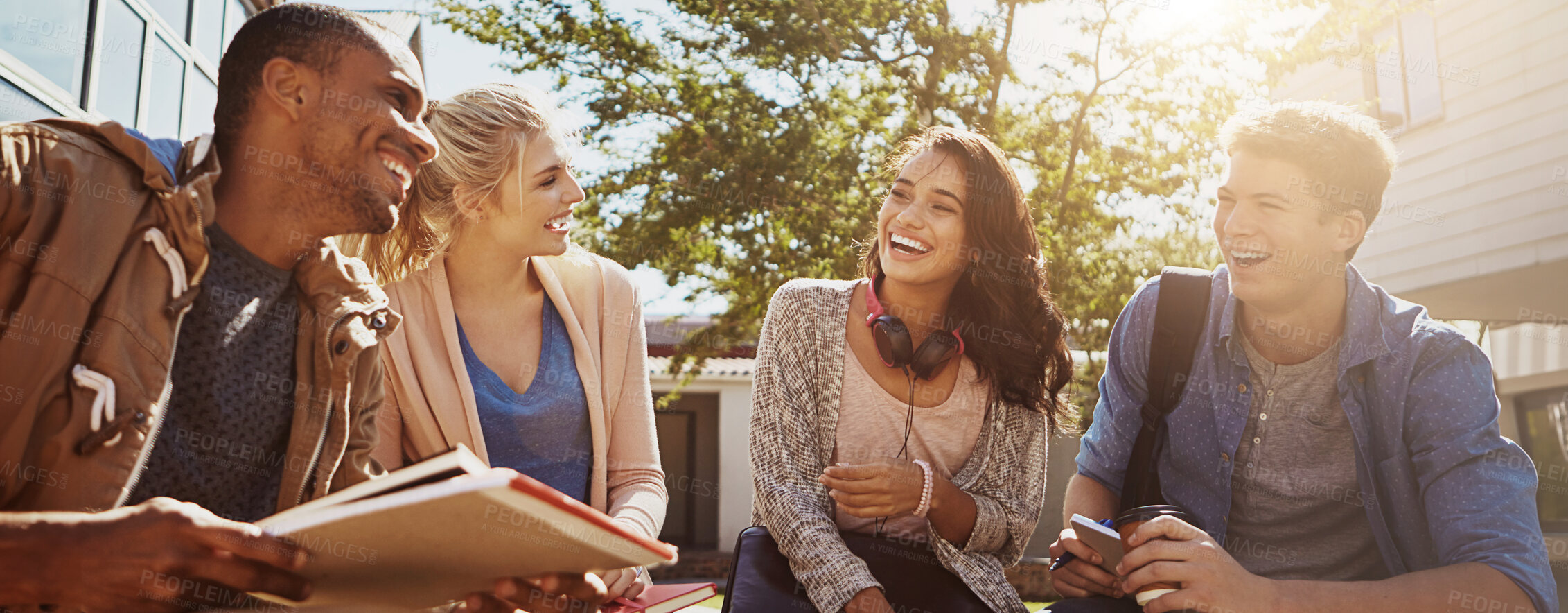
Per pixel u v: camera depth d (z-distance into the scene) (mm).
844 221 9289
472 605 1491
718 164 9484
